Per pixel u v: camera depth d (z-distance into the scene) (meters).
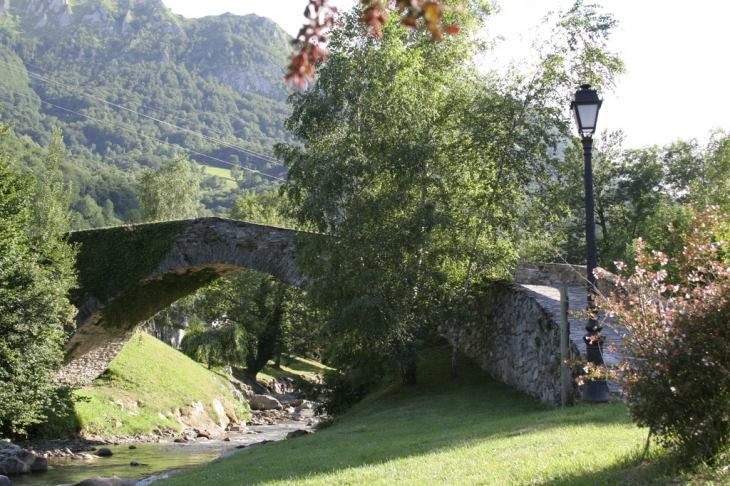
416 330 19.22
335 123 20.20
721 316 5.49
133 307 26.00
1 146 23.47
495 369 20.38
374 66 19.72
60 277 21.69
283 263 23.22
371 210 18.62
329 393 22.80
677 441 5.76
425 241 18.50
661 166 38.38
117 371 30.00
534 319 16.62
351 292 18.47
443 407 16.73
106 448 21.42
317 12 2.58
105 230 25.86
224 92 178.75
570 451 7.03
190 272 25.41
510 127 20.42
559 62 20.50
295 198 20.36
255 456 13.07
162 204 47.69
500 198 20.28
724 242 6.03
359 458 9.73
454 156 21.02
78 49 199.75
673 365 5.56
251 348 44.97
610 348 6.57
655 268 11.39
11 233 20.22
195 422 29.14
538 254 28.84
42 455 20.28
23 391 19.69
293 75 2.58
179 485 10.63
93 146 132.88
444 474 7.06
